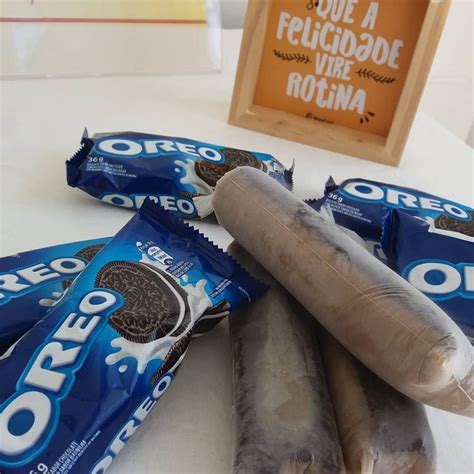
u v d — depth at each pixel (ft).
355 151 2.50
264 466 1.10
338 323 1.23
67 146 2.34
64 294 1.35
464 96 4.66
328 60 2.43
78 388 1.16
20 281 1.44
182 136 2.49
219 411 1.38
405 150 2.65
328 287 1.25
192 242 1.54
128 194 1.95
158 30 3.02
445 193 2.34
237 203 1.49
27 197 2.00
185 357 1.49
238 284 1.46
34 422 1.10
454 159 2.64
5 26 2.78
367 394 1.22
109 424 1.15
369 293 1.19
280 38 2.45
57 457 1.08
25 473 1.05
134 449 1.27
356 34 2.35
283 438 1.12
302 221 1.38
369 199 1.92
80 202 2.01
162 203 1.96
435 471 1.21
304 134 2.53
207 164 2.01
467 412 1.12
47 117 2.54
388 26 2.30
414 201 1.94
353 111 2.49
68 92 2.79
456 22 4.31
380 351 1.13
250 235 1.45
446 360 1.05
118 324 1.27
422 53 2.26
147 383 1.22
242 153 2.12
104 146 1.98
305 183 2.27
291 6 2.38
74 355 1.20
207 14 3.09
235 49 3.46
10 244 1.77
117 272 1.40
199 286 1.42
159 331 1.29
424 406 1.30
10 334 1.33
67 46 2.90
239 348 1.37
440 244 1.72
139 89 2.90
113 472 1.22
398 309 1.14
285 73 2.50
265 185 1.50
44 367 1.18
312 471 1.11
